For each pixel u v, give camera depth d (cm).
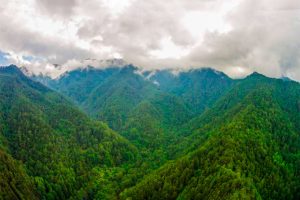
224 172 19538
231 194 17412
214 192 18375
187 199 19612
